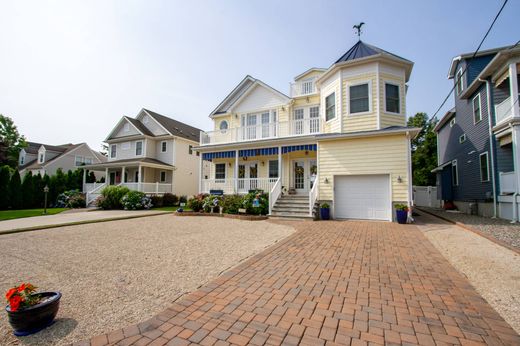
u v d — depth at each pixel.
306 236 7.58
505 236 7.11
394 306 3.13
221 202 13.68
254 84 17.89
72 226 10.02
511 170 11.35
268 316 2.90
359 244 6.50
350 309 3.05
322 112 14.60
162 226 9.90
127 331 2.63
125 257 5.44
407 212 10.41
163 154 25.42
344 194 11.98
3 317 2.95
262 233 8.19
